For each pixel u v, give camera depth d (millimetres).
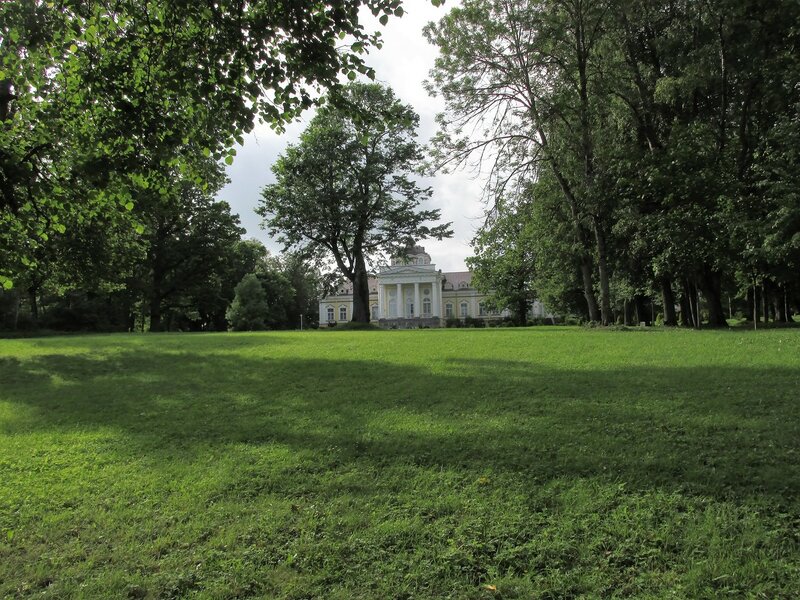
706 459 5816
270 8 7121
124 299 58312
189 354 18188
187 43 7398
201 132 8070
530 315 92125
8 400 12195
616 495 5113
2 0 7418
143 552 4621
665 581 3809
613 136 27109
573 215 27984
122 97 7582
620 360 13148
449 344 18125
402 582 3988
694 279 31656
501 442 6859
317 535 4730
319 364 14836
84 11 7500
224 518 5152
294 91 7707
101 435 8531
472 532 4609
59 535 5020
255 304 70250
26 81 8547
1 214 8102
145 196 8680
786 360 11641
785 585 3674
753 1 22250
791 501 4742
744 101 25297
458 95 27188
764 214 23203
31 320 46938
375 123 8477
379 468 6238
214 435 8203
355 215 48250
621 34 26688
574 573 3967
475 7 26000
